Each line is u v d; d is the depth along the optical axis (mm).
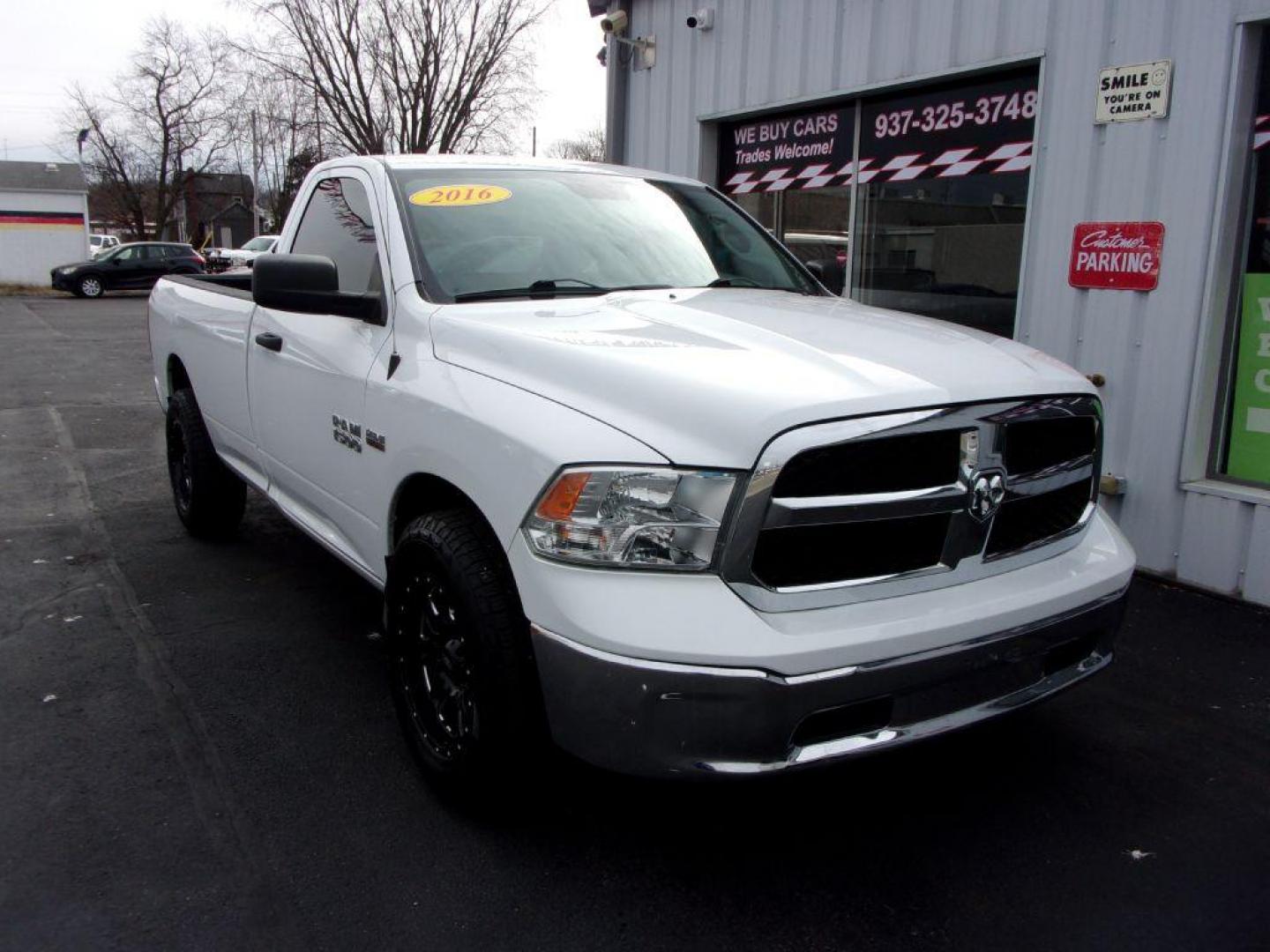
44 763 3273
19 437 8688
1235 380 4941
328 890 2674
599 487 2396
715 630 2289
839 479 2398
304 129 38938
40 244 39438
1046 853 2885
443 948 2473
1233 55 4590
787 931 2553
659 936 2527
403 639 3143
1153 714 3717
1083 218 5297
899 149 6527
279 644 4234
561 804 3088
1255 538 4730
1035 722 3652
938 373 2590
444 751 2982
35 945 2453
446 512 2908
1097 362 5320
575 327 2996
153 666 4008
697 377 2482
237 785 3170
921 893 2703
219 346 4836
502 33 37000
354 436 3455
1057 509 2902
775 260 4320
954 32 5832
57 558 5332
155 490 6828
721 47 7500
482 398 2795
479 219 3678
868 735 2480
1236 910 2646
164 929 2516
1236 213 4746
